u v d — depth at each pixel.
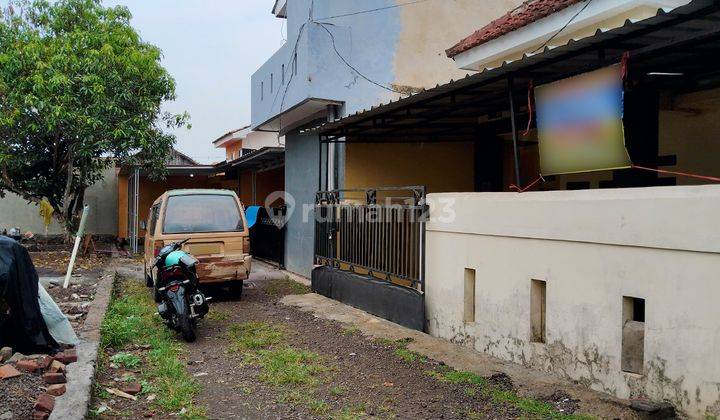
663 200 4.54
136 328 7.70
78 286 10.64
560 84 5.66
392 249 8.58
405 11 11.59
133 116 14.76
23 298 5.37
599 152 5.32
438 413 4.89
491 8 12.23
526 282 6.05
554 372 5.68
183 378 5.79
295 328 8.16
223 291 11.22
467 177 11.91
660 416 4.43
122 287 11.50
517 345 6.17
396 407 5.05
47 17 15.29
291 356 6.58
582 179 10.42
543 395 5.19
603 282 5.12
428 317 7.75
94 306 8.72
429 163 11.67
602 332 5.14
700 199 4.26
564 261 5.56
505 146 11.31
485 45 9.71
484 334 6.68
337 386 5.63
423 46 11.70
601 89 5.18
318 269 10.98
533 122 9.16
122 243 20.77
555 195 5.66
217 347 7.19
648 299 4.69
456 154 11.84
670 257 4.51
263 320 8.73
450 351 6.75
